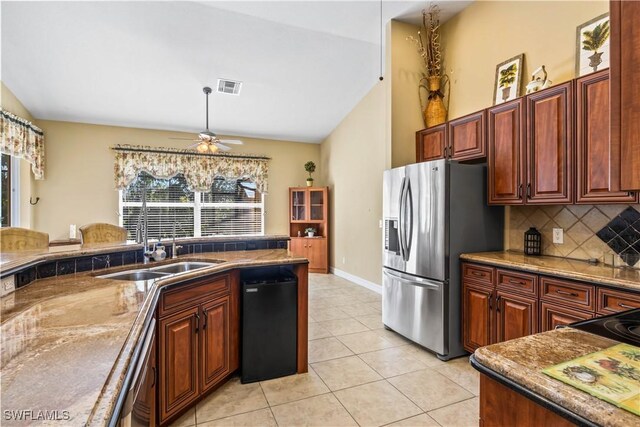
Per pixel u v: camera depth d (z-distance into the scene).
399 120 3.43
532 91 2.49
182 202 5.82
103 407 0.61
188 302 1.92
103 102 4.55
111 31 3.23
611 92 0.74
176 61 3.79
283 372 2.39
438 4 3.22
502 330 2.37
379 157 4.65
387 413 1.95
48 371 0.75
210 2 2.96
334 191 6.20
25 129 4.07
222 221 6.12
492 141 2.71
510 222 2.91
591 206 2.36
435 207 2.71
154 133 5.60
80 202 5.07
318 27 3.41
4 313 1.17
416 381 2.32
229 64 3.94
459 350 2.70
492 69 3.04
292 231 6.59
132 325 1.05
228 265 2.21
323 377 2.38
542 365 0.77
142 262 2.39
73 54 3.50
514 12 2.85
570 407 0.63
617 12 0.73
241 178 6.24
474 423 1.86
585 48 2.32
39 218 4.80
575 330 1.01
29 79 3.81
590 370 0.74
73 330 1.01
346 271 5.74
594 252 2.33
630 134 0.71
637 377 0.71
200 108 4.96
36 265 1.66
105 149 5.26
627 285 1.69
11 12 2.85
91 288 1.53
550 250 2.61
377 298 4.50
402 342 3.02
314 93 4.81
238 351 2.38
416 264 2.88
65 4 2.85
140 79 4.09
